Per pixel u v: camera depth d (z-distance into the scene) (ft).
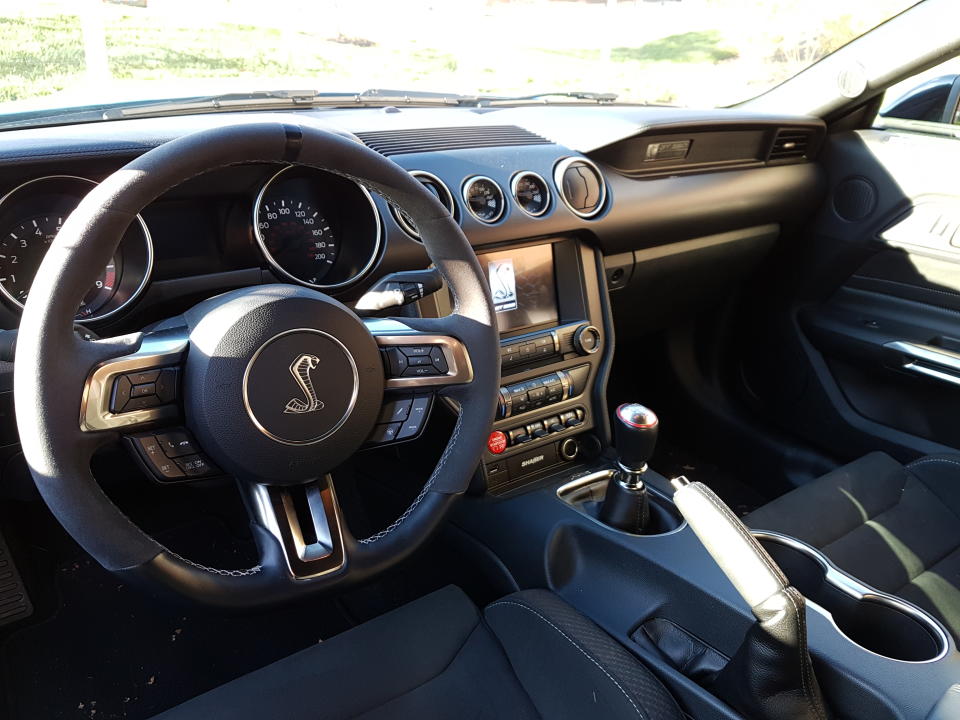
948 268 6.35
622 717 3.24
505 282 5.38
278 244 4.43
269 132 2.78
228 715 3.31
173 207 4.13
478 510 5.25
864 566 4.80
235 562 5.98
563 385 5.51
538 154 5.52
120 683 5.10
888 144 6.82
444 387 3.50
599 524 4.74
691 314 7.83
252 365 2.88
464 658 3.70
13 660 5.17
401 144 5.19
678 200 6.20
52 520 5.67
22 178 3.66
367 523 5.65
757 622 3.31
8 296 3.72
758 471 7.72
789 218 7.23
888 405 6.84
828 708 3.63
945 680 3.50
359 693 3.45
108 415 2.77
